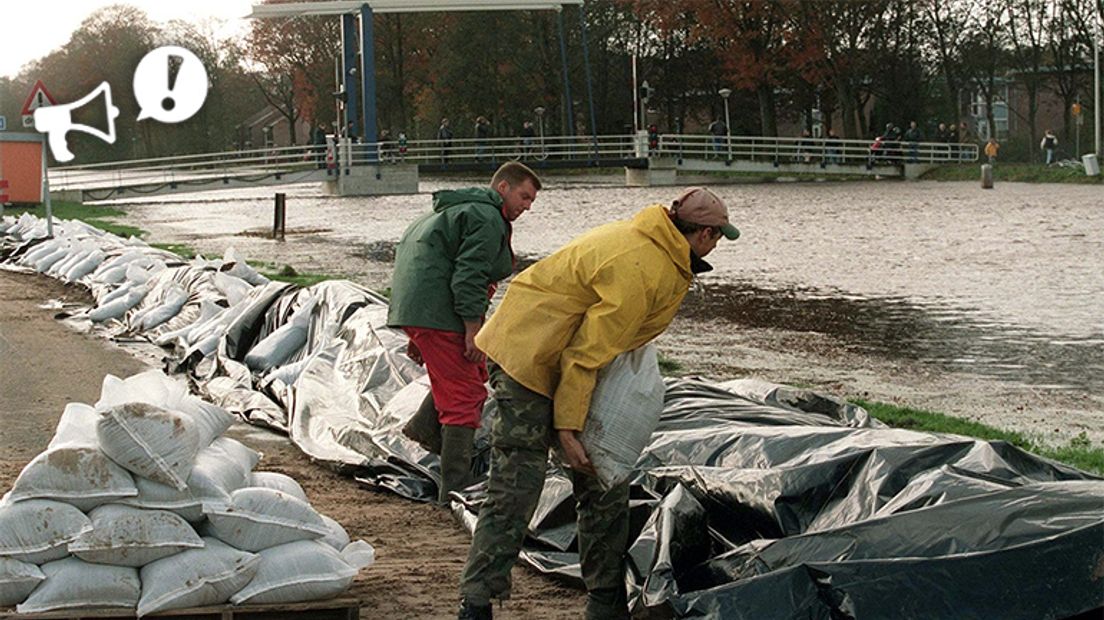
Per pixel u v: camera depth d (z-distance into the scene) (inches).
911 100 2947.8
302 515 221.8
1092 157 2201.0
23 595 209.0
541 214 1632.6
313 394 392.5
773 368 543.2
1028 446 365.1
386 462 331.6
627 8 3186.5
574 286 202.5
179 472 212.4
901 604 189.3
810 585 194.4
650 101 3339.1
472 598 208.2
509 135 3324.3
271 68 3592.5
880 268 973.2
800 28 2800.2
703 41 3184.1
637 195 2021.4
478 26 3090.6
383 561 263.1
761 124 3326.8
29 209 1610.5
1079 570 188.1
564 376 200.1
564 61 2401.6
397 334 397.7
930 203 1745.8
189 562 211.2
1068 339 628.4
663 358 562.3
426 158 2330.2
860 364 556.7
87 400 438.3
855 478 220.5
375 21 3262.8
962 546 193.0
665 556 213.9
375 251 1149.7
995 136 3245.6
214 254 1067.3
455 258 291.7
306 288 482.3
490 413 322.7
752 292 834.2
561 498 259.1
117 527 209.3
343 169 2175.2
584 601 238.8
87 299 730.2
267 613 214.5
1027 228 1307.8
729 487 229.1
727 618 193.9
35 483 210.7
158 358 529.7
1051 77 2992.1
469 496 293.0
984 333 650.2
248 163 3353.8
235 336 484.4
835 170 2581.2
